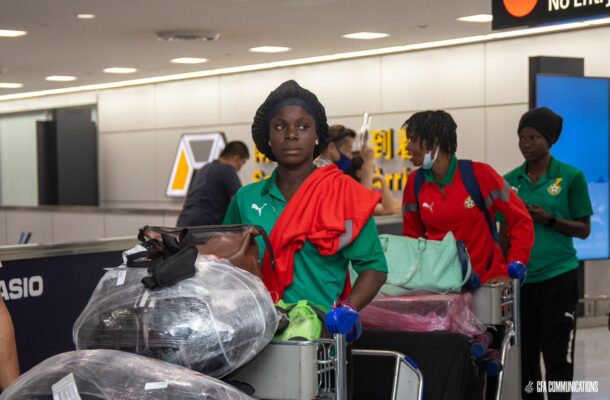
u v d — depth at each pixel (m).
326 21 10.20
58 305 4.58
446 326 3.63
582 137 8.74
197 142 15.84
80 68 14.41
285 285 2.68
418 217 4.26
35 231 13.13
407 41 11.86
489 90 11.84
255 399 2.24
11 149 19.45
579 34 10.79
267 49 12.52
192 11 9.56
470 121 12.06
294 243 2.67
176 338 2.14
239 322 2.19
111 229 11.84
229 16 9.86
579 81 8.70
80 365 2.07
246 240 2.53
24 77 15.59
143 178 17.05
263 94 14.83
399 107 12.91
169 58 13.33
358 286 2.69
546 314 4.81
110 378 2.03
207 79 15.73
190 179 15.95
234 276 2.28
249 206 2.83
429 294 3.76
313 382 2.37
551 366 4.82
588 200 4.88
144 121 16.97
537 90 8.52
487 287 3.87
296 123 2.75
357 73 13.42
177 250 2.27
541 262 4.77
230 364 2.20
